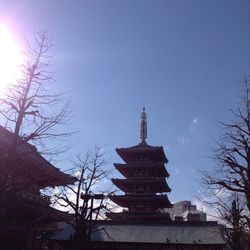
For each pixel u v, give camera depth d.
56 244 58.22
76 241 34.84
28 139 21.80
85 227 35.34
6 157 21.52
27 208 32.91
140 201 78.88
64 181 38.03
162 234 63.00
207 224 64.56
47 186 38.94
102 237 62.59
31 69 22.64
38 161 32.97
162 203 79.56
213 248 58.53
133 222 67.44
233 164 25.23
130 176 82.19
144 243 61.09
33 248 37.84
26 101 22.11
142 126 88.12
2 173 20.88
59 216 38.66
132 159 83.56
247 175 24.73
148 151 81.56
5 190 20.88
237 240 34.91
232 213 27.05
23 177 25.84
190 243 59.28
